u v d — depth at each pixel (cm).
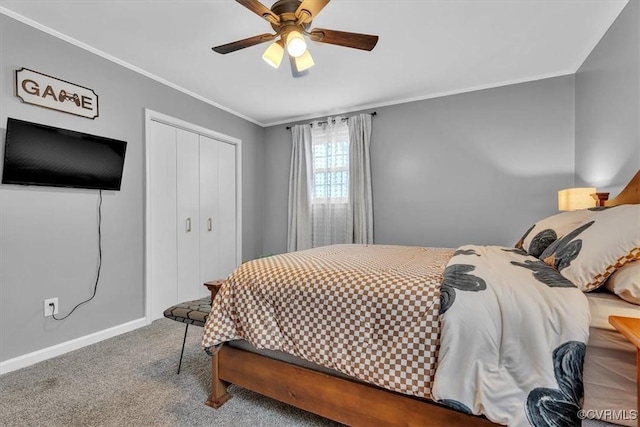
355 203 357
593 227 121
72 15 193
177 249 311
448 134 320
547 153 280
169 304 301
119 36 217
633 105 178
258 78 286
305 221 393
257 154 423
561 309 92
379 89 311
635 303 95
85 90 227
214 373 153
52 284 209
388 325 110
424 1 181
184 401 156
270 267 151
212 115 347
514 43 227
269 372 141
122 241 254
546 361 87
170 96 296
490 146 302
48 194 208
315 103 351
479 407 91
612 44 202
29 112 198
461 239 316
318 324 124
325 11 189
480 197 307
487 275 115
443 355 97
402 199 343
